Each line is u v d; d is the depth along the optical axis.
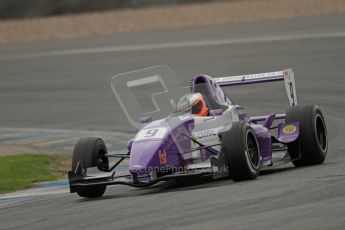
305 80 77.50
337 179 33.06
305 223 25.39
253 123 43.41
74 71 104.69
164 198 33.16
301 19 131.00
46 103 84.00
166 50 113.06
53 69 108.94
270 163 38.97
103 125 68.62
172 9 174.50
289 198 29.66
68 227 29.42
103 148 38.22
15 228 30.89
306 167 39.72
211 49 108.06
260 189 32.28
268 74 45.22
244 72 86.94
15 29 167.75
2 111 82.31
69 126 70.12
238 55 99.62
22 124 73.94
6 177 48.56
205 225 26.62
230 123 38.94
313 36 107.38
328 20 124.62
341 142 49.75
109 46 126.06
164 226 27.23
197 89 38.78
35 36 154.00
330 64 84.75
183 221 27.67
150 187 39.19
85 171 36.50
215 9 163.88
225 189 33.31
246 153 34.72
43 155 55.84
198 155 36.75
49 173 50.12
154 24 152.12
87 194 37.19
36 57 123.38
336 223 24.92
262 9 153.38
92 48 126.12
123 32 145.00
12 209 37.16
